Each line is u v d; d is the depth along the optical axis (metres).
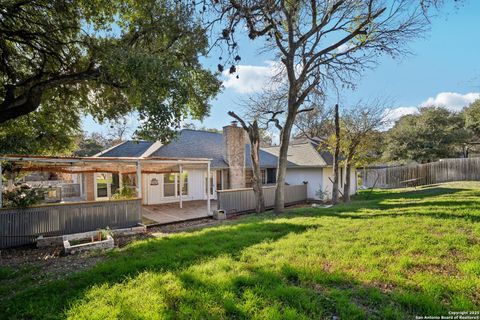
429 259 4.37
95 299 3.66
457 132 25.62
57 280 4.52
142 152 15.56
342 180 19.03
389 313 2.92
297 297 3.35
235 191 13.12
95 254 6.24
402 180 21.78
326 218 8.55
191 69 7.31
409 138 26.31
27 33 6.68
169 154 15.28
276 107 14.19
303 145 21.09
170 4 6.65
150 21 7.12
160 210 13.76
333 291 3.45
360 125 13.96
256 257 5.02
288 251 5.18
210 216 12.31
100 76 6.84
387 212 8.75
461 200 10.03
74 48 7.68
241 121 12.40
